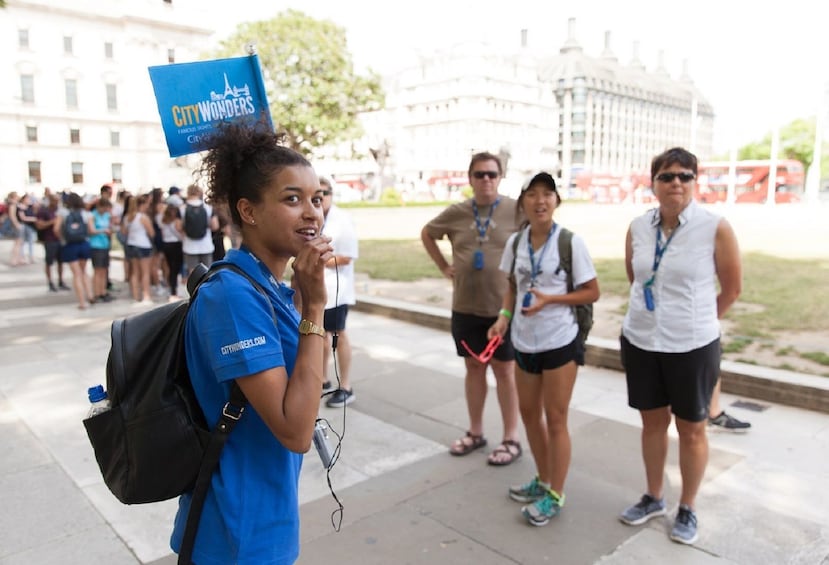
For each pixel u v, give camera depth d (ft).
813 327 24.61
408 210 139.03
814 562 10.04
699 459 10.61
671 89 398.83
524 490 12.03
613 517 11.47
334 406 17.31
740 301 30.07
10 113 182.80
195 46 208.13
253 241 5.36
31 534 10.97
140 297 34.09
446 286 36.96
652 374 10.89
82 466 13.61
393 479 13.07
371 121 269.23
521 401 11.62
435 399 18.10
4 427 15.80
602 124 329.11
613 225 81.51
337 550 10.41
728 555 10.25
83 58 192.54
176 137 7.38
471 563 10.06
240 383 4.76
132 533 11.05
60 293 36.60
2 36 180.34
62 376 20.07
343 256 16.67
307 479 13.08
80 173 195.42
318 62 103.09
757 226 76.28
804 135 243.81
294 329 5.35
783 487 12.57
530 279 11.24
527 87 264.11
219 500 5.02
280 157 5.13
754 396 17.85
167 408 4.97
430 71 259.39
